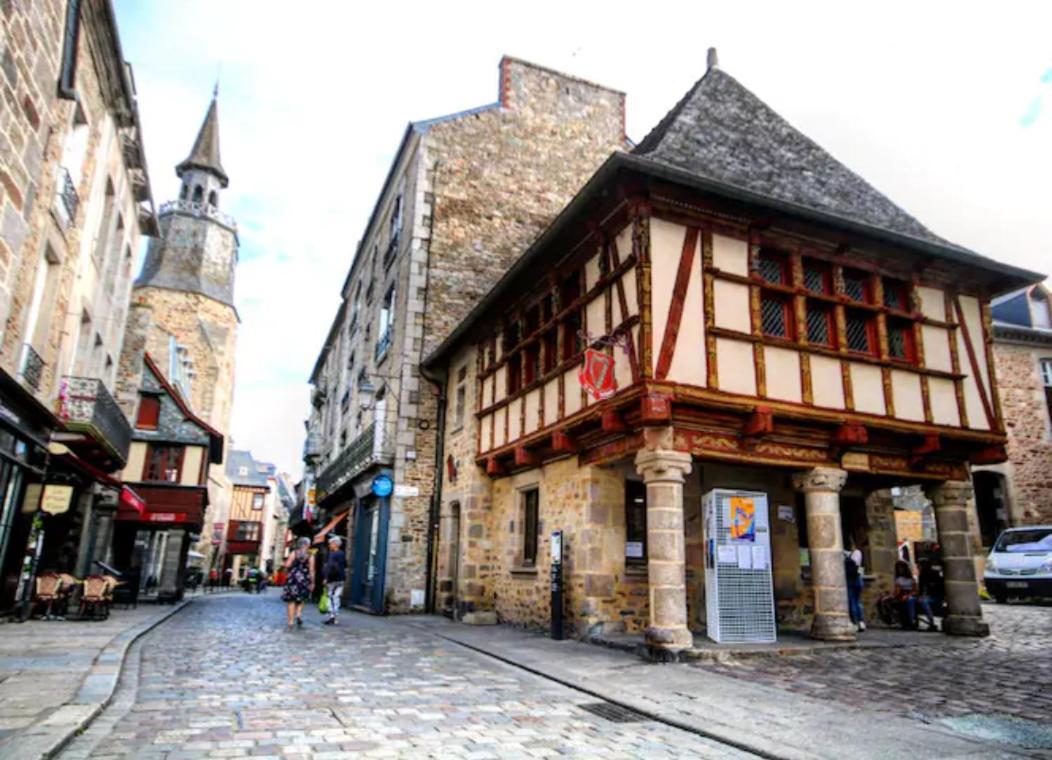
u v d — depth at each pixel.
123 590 16.05
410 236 17.02
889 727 4.83
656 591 8.02
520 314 12.22
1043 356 20.62
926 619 10.92
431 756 4.07
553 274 10.87
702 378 8.33
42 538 12.89
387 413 15.92
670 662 7.63
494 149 18.08
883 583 11.84
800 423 8.90
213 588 38.03
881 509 12.18
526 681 6.81
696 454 8.45
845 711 5.33
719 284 8.76
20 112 5.41
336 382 28.77
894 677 6.76
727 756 4.27
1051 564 15.06
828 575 8.98
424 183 17.16
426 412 15.84
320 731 4.55
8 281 5.46
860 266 9.85
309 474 33.97
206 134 48.72
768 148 10.70
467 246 17.17
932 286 10.55
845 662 7.66
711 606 8.69
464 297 16.83
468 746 4.30
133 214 16.11
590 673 7.05
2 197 5.26
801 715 5.21
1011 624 11.48
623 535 9.86
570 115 19.22
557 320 10.54
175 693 5.66
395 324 17.34
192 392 44.03
